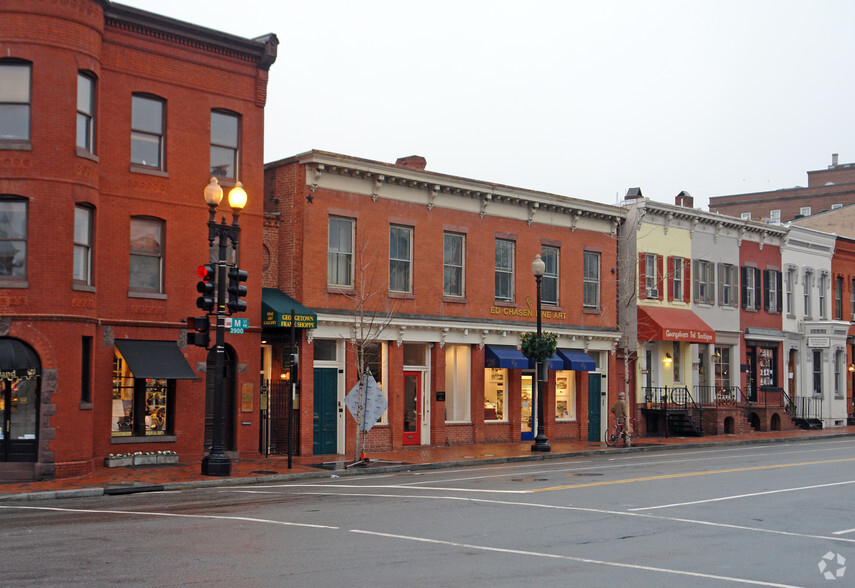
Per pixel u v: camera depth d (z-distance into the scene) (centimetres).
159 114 2447
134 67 2378
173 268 2434
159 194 2412
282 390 2725
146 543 1212
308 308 2678
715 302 4247
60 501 1742
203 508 1592
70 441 2088
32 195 2064
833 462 2647
